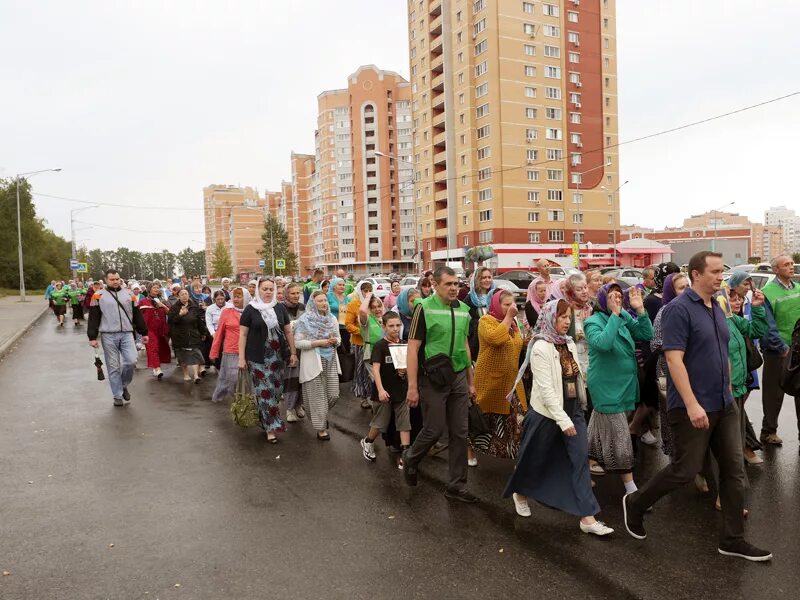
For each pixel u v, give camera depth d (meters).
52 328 23.75
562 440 4.41
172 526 4.52
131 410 8.70
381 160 99.75
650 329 5.17
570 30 65.25
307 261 122.56
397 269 101.62
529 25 63.16
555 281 7.24
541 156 63.97
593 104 66.69
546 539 4.25
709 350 3.87
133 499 5.10
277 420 7.00
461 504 4.96
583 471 4.35
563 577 3.68
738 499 3.88
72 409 8.77
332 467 5.98
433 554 4.02
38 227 75.69
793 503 4.74
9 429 7.56
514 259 61.12
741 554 3.88
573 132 65.50
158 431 7.46
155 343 11.75
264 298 7.06
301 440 7.04
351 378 9.34
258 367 6.93
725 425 3.92
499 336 5.37
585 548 4.09
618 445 4.85
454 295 5.06
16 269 70.69
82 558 3.99
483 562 3.90
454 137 67.06
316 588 3.58
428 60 70.00
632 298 5.16
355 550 4.09
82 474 5.77
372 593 3.52
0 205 70.44
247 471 5.86
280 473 5.80
